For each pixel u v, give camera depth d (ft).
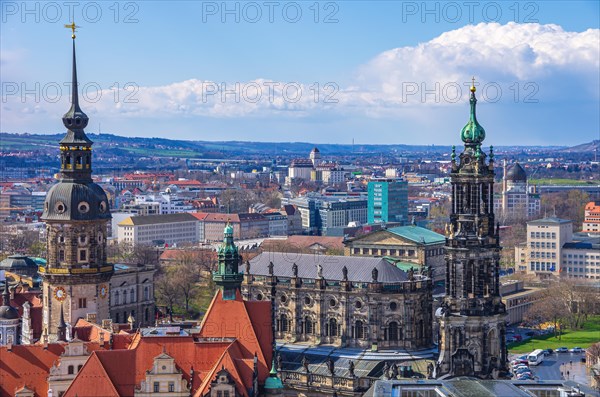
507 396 588.50
